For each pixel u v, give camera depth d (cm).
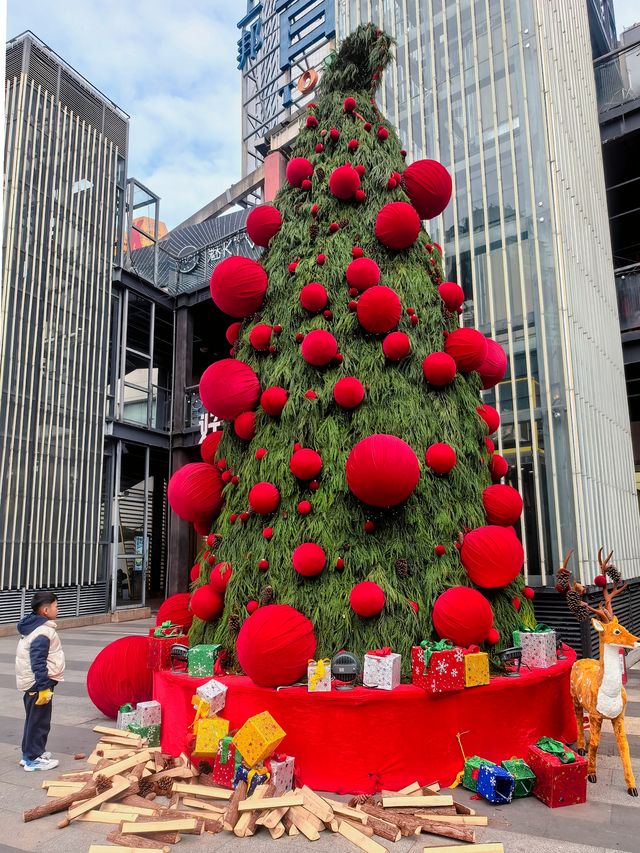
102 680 598
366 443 444
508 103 1083
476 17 1147
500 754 441
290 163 600
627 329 1356
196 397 1877
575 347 989
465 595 447
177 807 400
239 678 469
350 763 411
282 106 2297
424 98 1195
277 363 538
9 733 608
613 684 441
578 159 1168
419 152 1184
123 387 1789
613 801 411
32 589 1491
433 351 544
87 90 1761
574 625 888
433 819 371
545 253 1003
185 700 481
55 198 1633
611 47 1827
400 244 545
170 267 2006
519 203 1044
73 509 1602
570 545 912
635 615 1120
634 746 546
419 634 457
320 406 506
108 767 445
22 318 1516
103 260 1755
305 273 547
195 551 2016
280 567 482
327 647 452
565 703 511
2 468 1439
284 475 501
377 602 442
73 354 1642
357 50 632
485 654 443
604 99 1455
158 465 2156
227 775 413
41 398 1546
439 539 489
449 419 523
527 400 985
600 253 1230
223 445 583
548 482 944
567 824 373
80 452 1636
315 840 353
